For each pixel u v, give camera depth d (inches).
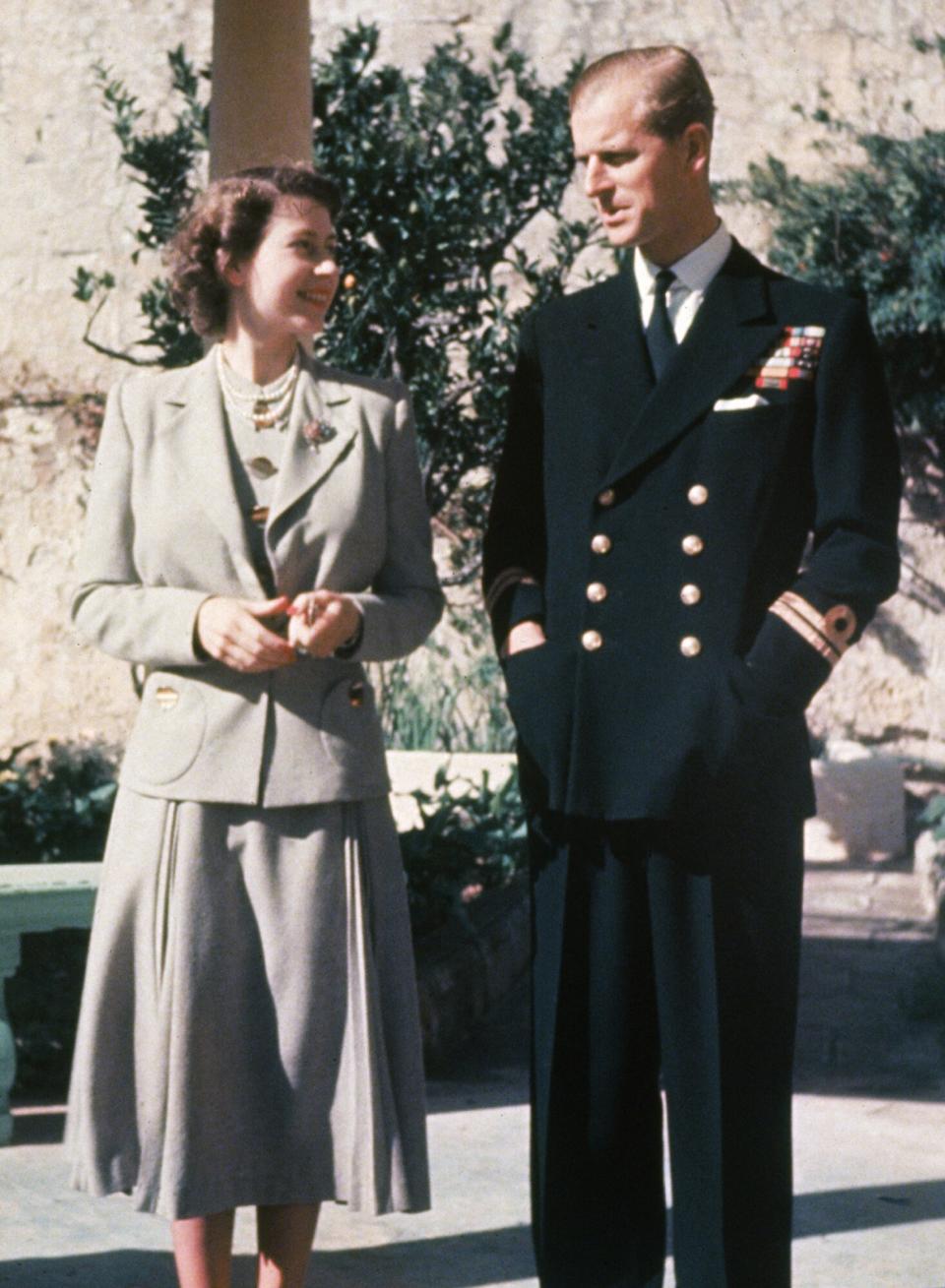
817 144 526.9
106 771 534.0
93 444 542.6
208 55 544.1
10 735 538.3
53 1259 141.3
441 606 121.0
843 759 502.9
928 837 426.0
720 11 530.3
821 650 103.2
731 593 105.7
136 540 116.0
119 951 113.7
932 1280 139.3
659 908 107.7
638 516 107.8
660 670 106.0
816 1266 142.4
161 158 332.8
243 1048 111.5
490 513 117.5
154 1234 148.5
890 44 527.2
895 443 108.6
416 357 307.6
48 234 545.0
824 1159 178.7
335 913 112.5
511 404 117.5
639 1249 113.4
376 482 117.0
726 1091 106.9
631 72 107.2
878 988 288.4
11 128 547.5
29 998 213.6
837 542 105.0
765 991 107.9
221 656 109.4
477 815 309.9
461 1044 241.8
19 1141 180.1
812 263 507.2
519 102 520.1
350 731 114.3
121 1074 113.8
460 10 529.7
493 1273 140.6
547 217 502.9
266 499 115.2
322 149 301.9
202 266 116.2
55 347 544.1
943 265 498.0
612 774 106.8
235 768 111.1
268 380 117.3
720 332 107.7
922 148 502.0
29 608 540.4
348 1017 112.4
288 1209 114.0
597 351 111.6
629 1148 112.3
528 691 109.8
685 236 109.3
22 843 255.3
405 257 300.4
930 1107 205.6
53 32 546.3
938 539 512.1
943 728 514.0
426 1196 115.8
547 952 111.3
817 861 466.3
